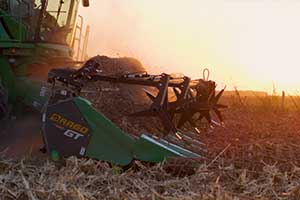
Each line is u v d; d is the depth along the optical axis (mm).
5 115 7664
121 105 7773
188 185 5492
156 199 5137
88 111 6090
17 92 8016
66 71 6625
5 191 5281
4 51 8234
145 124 7496
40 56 8594
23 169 5980
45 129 6172
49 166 5957
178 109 6863
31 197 5094
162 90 6395
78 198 5094
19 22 8359
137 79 6523
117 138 6070
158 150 6043
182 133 7047
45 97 7637
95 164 5992
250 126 8484
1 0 8367
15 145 7668
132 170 6020
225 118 9719
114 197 5156
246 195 5230
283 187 5430
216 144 6844
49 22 8953
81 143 6078
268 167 5820
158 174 5836
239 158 6074
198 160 5984
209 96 7410
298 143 6883
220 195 5059
